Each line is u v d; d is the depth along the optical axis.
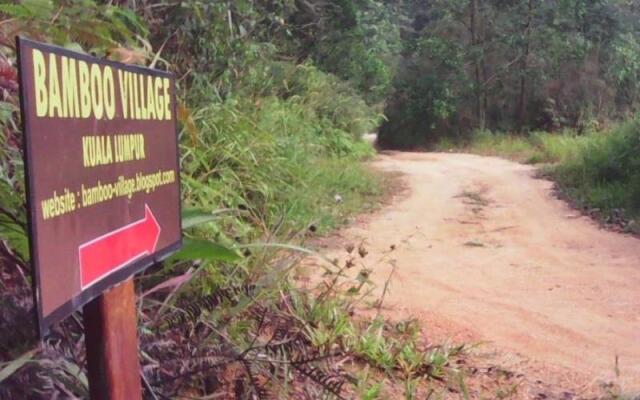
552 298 5.61
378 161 17.89
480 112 27.19
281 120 8.23
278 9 10.05
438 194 11.62
